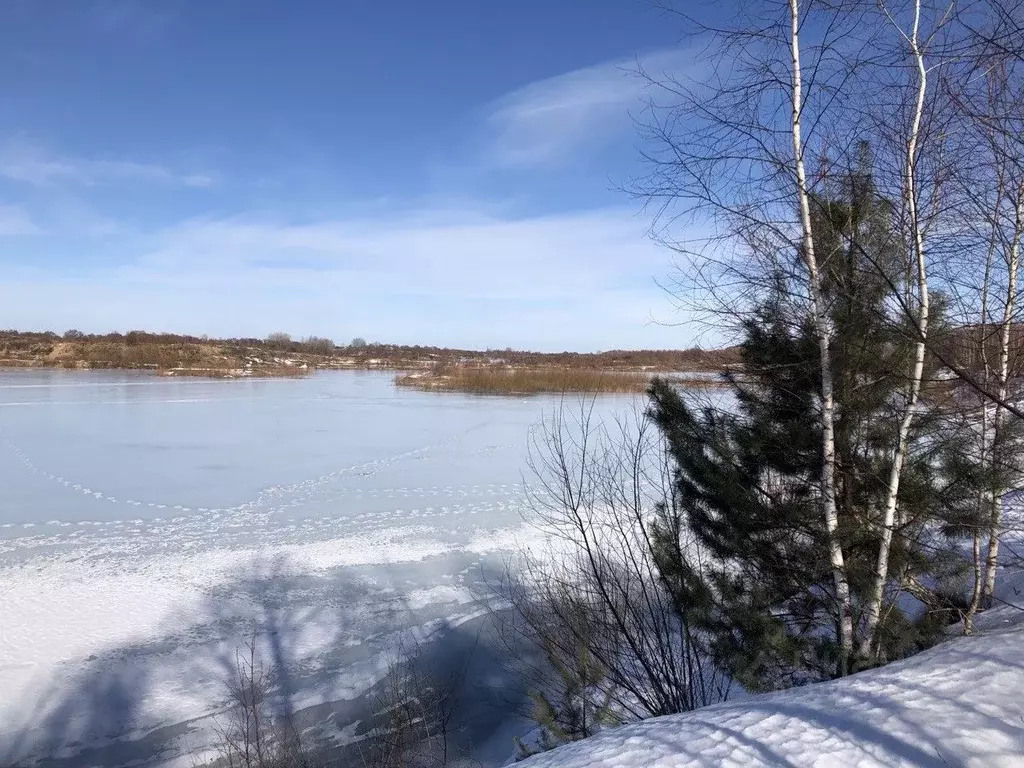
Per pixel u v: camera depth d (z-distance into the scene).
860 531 6.08
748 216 6.04
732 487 6.58
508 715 8.34
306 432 28.55
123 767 7.34
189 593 11.67
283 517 16.12
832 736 3.81
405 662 9.54
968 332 5.85
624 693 7.48
